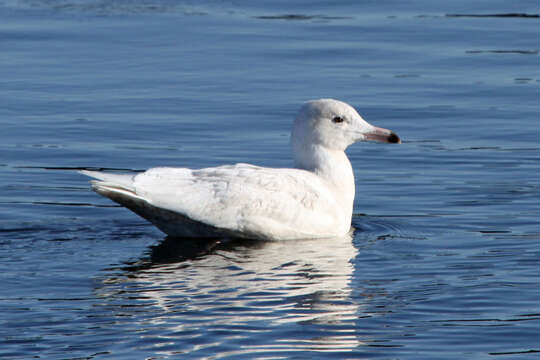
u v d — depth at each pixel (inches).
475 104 812.0
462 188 634.8
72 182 645.3
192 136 740.0
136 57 941.2
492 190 629.0
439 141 734.5
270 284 461.7
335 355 376.5
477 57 935.7
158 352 377.7
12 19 1071.6
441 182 647.8
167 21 1069.8
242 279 469.4
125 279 468.1
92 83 863.1
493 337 395.2
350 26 1045.8
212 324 406.0
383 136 571.2
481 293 445.7
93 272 479.8
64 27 1042.1
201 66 912.9
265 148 714.8
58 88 849.5
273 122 772.0
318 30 1029.2
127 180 517.3
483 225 563.5
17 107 799.1
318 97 823.7
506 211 589.0
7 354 376.5
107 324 406.3
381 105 807.1
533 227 557.3
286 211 540.4
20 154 696.4
